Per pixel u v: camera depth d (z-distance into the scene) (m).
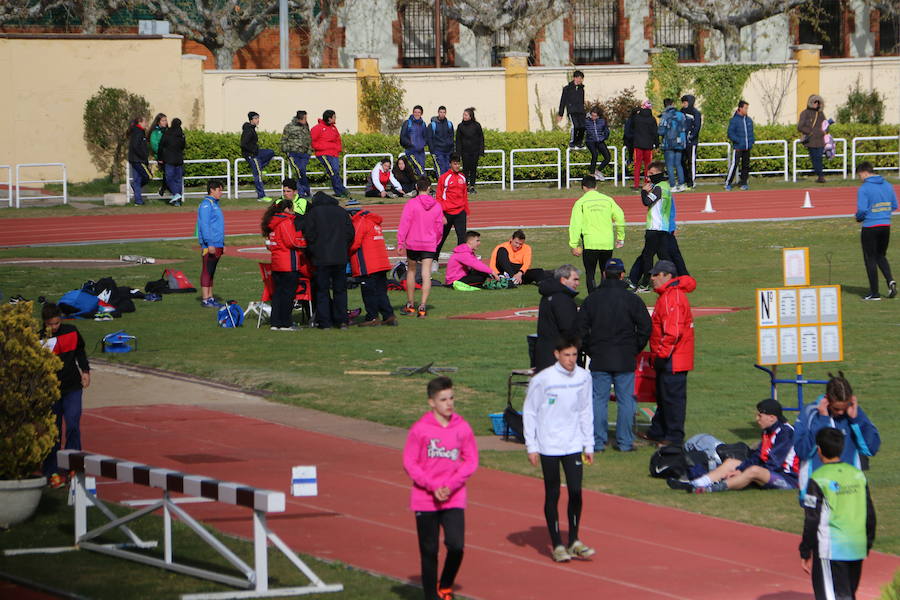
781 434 34.62
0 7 128.75
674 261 65.62
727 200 107.50
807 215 97.44
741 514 32.12
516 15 139.12
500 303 64.94
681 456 34.97
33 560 27.33
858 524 23.84
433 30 152.38
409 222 60.69
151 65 121.38
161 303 65.31
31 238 88.69
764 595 25.72
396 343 54.03
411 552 28.17
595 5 154.12
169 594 24.67
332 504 31.88
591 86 134.12
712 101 135.38
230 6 137.62
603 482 35.06
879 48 160.25
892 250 81.75
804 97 137.75
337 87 128.00
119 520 27.58
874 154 127.38
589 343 38.12
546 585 26.22
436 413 24.64
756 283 69.75
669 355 37.72
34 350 30.08
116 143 118.00
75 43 118.62
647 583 26.44
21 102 117.69
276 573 26.17
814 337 39.81
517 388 45.69
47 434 30.39
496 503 32.69
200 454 36.81
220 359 51.03
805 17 146.75
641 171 119.00
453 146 111.50
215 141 117.88
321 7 142.00
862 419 29.52
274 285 57.62
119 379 47.72
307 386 45.91
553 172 124.00
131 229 92.94
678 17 153.12
